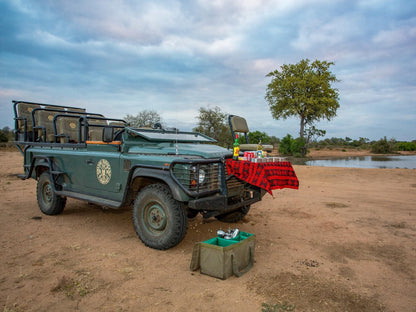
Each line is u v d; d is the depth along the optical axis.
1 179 10.88
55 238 4.75
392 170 13.68
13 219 5.84
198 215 6.30
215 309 2.74
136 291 3.06
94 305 2.79
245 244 3.65
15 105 6.70
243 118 5.50
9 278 3.33
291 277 3.43
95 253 4.11
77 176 5.57
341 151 50.59
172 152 4.45
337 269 3.68
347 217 6.16
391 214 6.38
